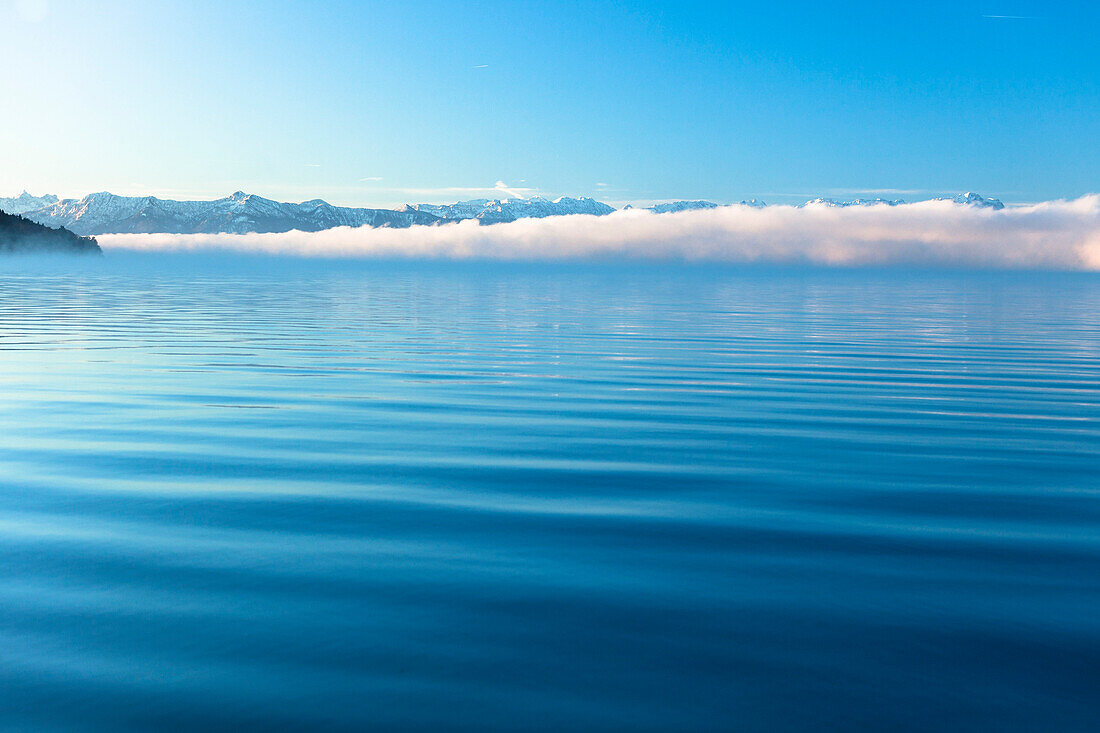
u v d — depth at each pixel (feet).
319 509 25.67
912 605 18.17
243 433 37.96
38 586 19.13
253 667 15.23
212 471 30.60
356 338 87.86
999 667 15.30
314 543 22.35
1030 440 37.40
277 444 35.58
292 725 13.38
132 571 20.13
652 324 113.29
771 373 61.52
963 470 31.42
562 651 15.89
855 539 22.93
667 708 13.88
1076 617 17.54
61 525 23.85
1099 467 32.04
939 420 42.47
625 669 15.19
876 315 140.36
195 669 15.16
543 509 25.84
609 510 25.77
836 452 34.63
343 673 15.01
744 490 28.30
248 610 17.79
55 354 70.08
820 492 28.09
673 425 40.68
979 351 79.51
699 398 49.55
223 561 20.86
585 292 231.50
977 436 38.27
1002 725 13.42
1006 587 19.29
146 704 13.98
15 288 219.61
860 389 53.62
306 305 153.99
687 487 28.71
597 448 35.24
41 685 14.58
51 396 48.32
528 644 16.19
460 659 15.56
